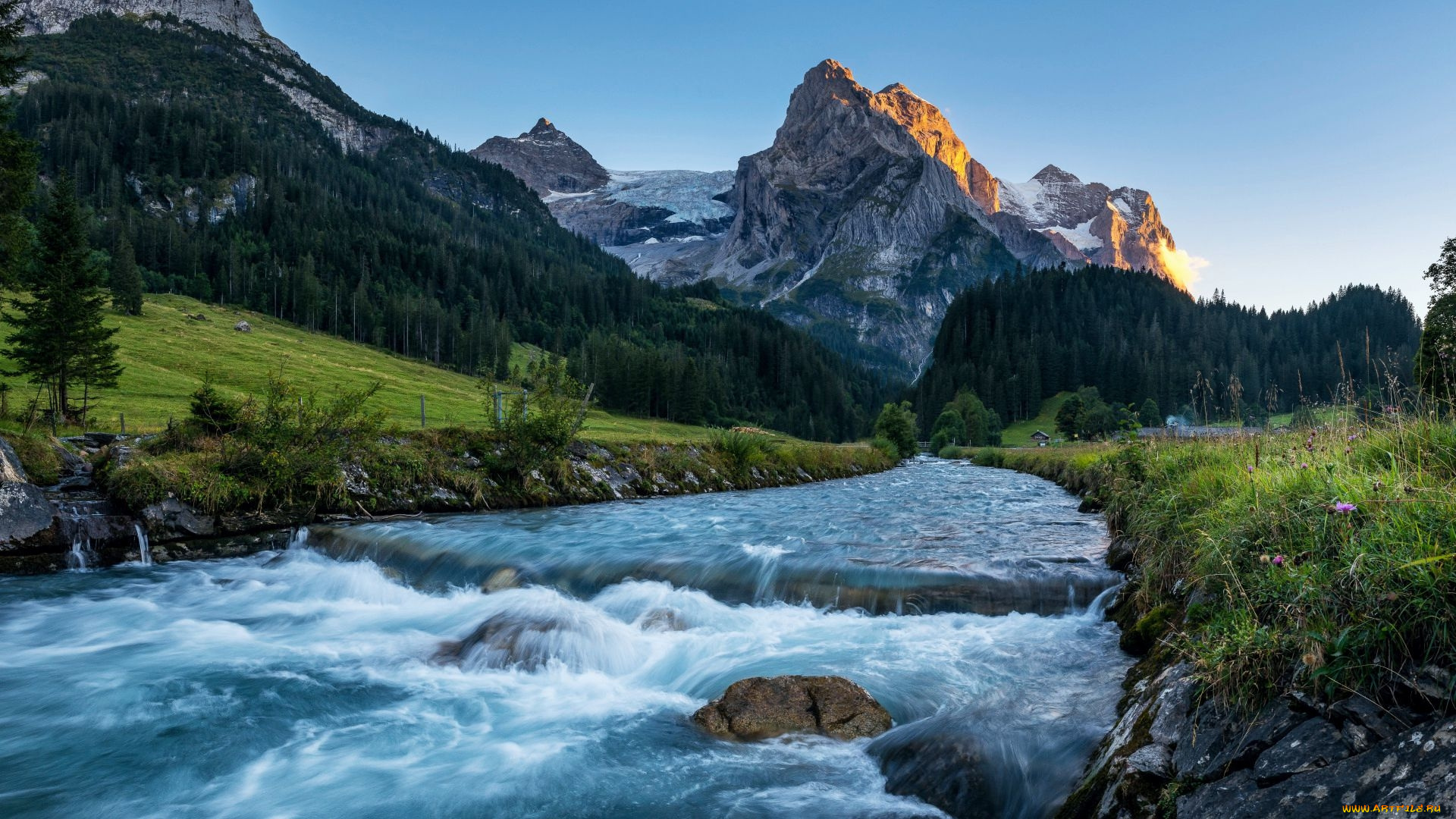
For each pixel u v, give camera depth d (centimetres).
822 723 695
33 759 696
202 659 983
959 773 574
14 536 1422
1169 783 432
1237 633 472
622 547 1488
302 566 1547
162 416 4119
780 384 18400
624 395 11131
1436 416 681
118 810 609
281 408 1894
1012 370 18300
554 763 664
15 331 5875
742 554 1355
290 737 738
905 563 1195
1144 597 855
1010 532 1588
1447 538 419
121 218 18062
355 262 19362
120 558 1530
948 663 828
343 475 1947
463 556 1470
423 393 8006
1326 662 406
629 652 948
